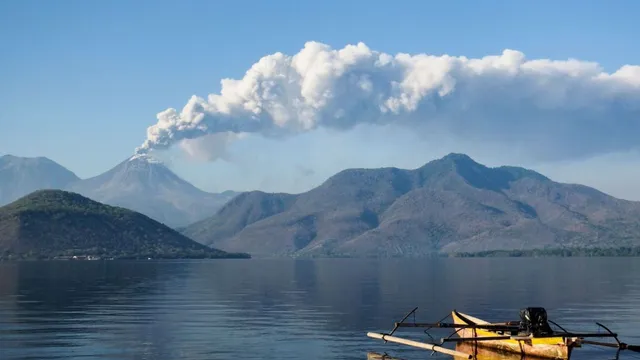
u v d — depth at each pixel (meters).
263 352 46.28
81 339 51.38
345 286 119.69
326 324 60.50
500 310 72.75
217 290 106.56
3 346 48.19
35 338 51.78
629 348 43.75
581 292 100.69
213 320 63.16
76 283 124.75
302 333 54.84
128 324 60.00
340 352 46.62
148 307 75.81
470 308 74.94
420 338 53.09
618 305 78.19
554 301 83.94
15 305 77.31
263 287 116.31
